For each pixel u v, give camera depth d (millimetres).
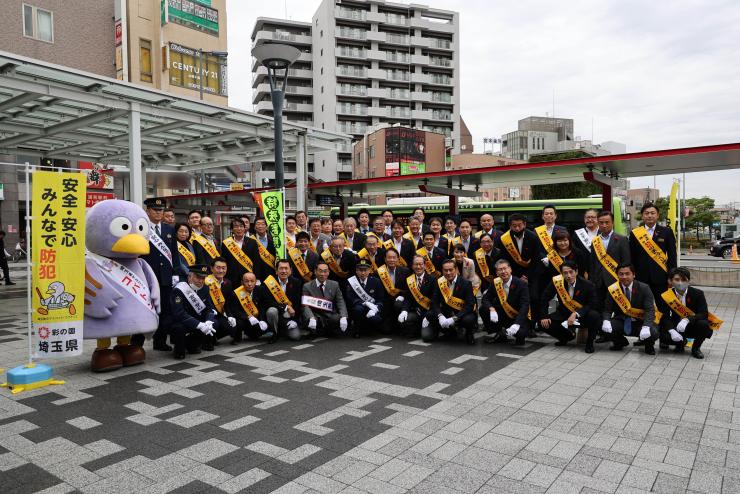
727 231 43094
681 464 3301
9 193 24875
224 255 7629
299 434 3871
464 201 18516
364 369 5688
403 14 55719
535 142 77062
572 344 6859
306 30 57844
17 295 12680
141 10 22531
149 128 11500
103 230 5391
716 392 4730
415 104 56125
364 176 45844
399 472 3246
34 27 18250
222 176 31297
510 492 2982
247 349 6727
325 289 7484
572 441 3680
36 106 9977
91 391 4957
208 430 3963
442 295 7016
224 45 26375
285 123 11727
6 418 4238
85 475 3236
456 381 5195
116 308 5508
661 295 6219
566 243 6914
